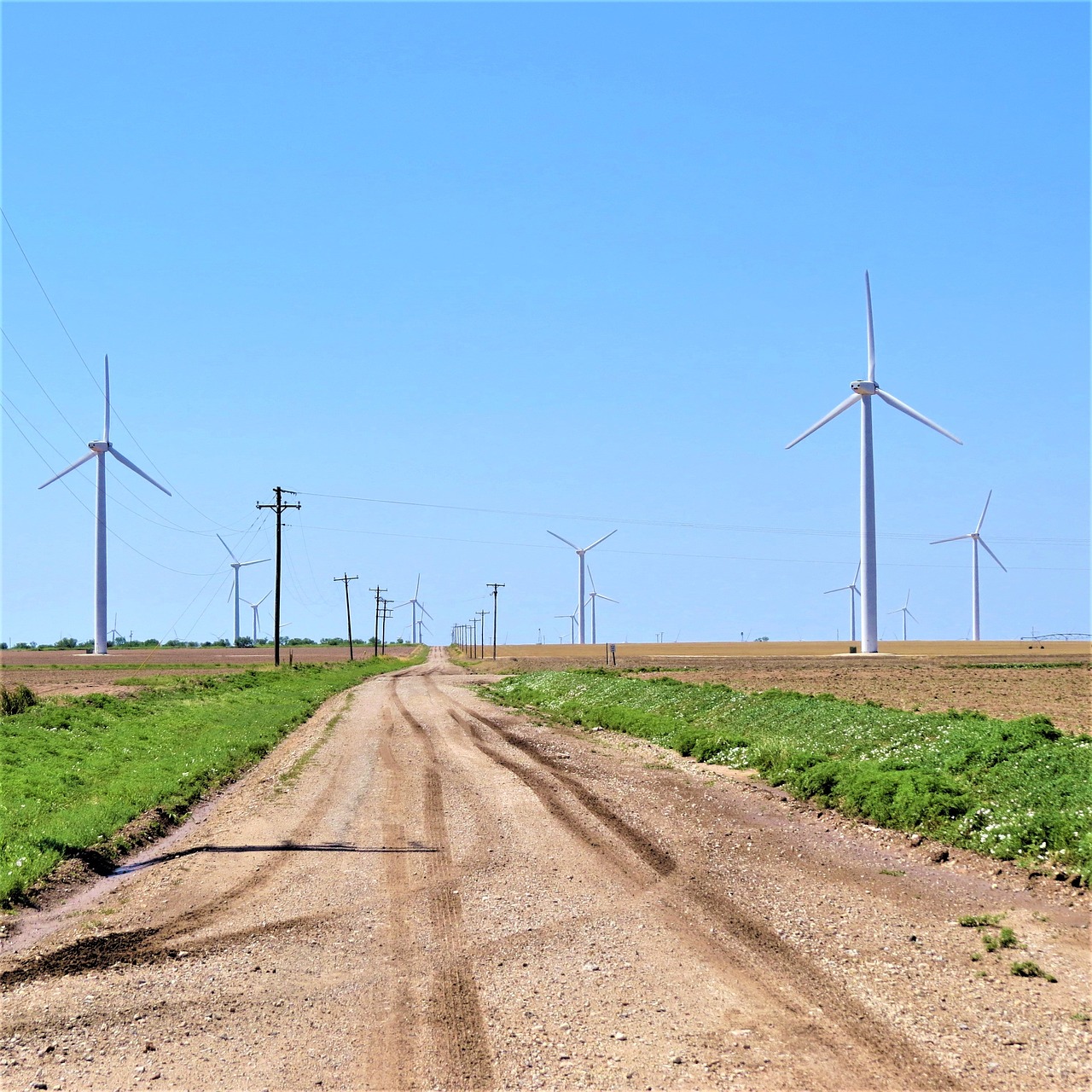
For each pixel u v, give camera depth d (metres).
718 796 21.20
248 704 48.53
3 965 11.12
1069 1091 7.55
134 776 23.78
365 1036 8.86
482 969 10.54
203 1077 8.13
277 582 81.00
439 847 16.64
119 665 106.81
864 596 113.00
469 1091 7.72
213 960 11.07
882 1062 8.08
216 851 16.77
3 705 34.75
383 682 84.06
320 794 22.61
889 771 20.36
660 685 48.06
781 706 33.44
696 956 10.84
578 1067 8.08
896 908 12.70
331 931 12.05
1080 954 10.72
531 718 43.75
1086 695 48.12
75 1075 8.24
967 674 72.62
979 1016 9.02
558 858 15.62
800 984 9.92
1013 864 14.42
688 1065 8.08
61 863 15.76
